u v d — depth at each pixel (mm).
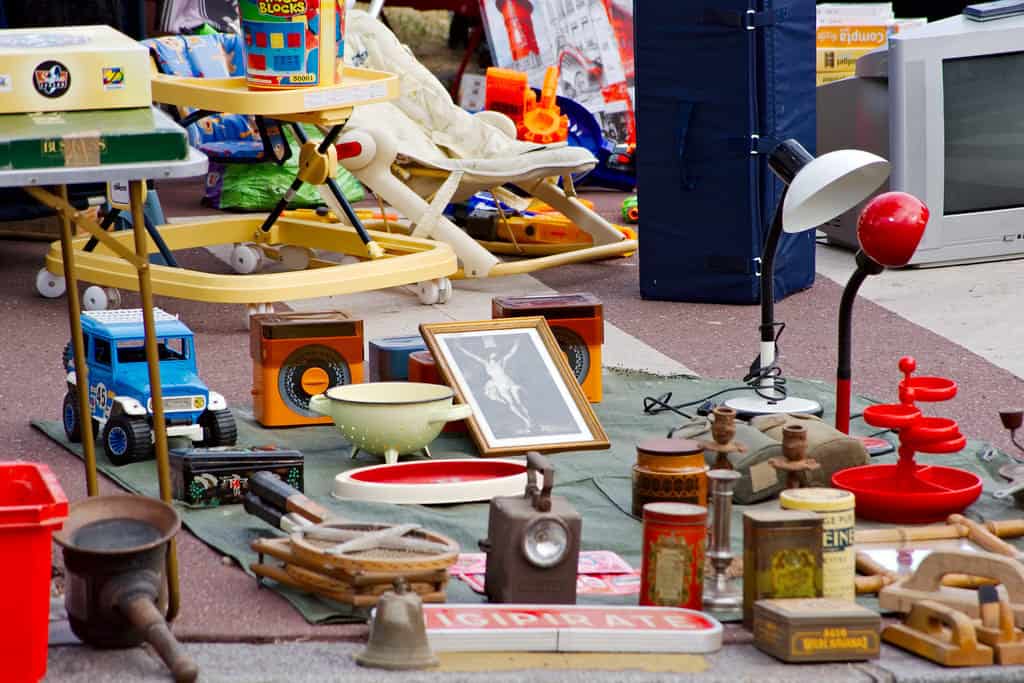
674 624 3934
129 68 3932
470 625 3875
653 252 8391
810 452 5004
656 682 3707
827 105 9531
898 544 4574
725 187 8141
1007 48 8867
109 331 5406
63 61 3875
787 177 5289
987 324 7695
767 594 3977
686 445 4844
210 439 5512
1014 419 5328
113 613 3789
